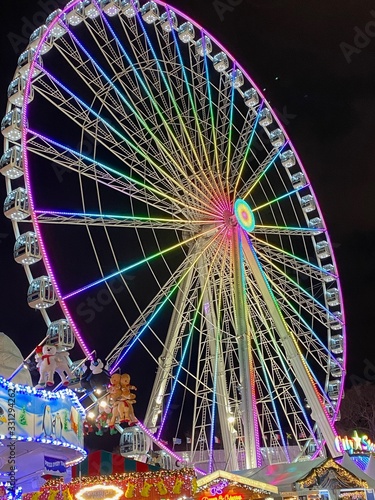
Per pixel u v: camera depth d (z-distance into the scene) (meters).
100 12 27.12
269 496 18.64
